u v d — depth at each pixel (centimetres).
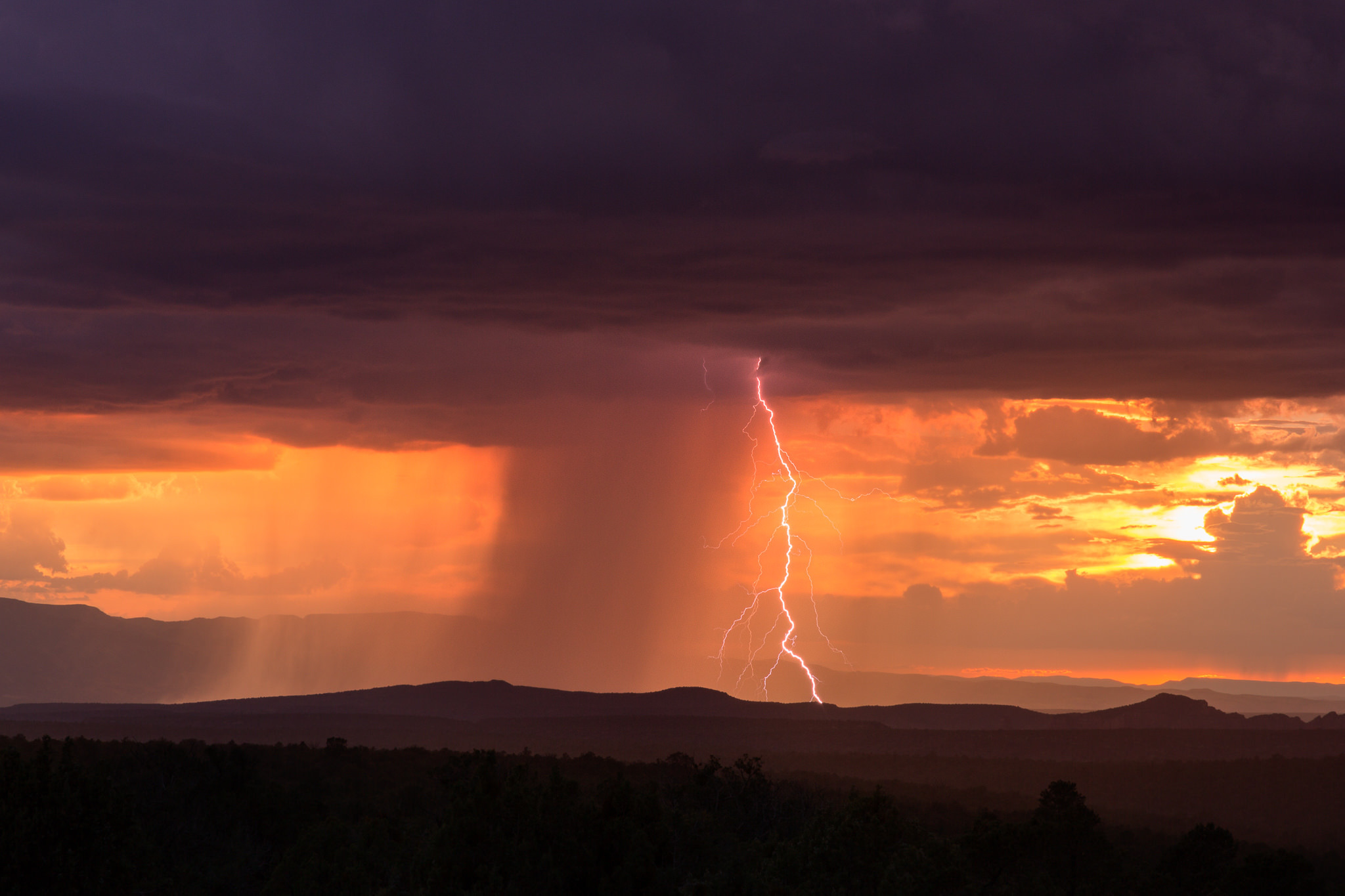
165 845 5350
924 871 3491
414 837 4716
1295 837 10744
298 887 4294
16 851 3291
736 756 15225
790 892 3538
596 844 3506
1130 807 12638
